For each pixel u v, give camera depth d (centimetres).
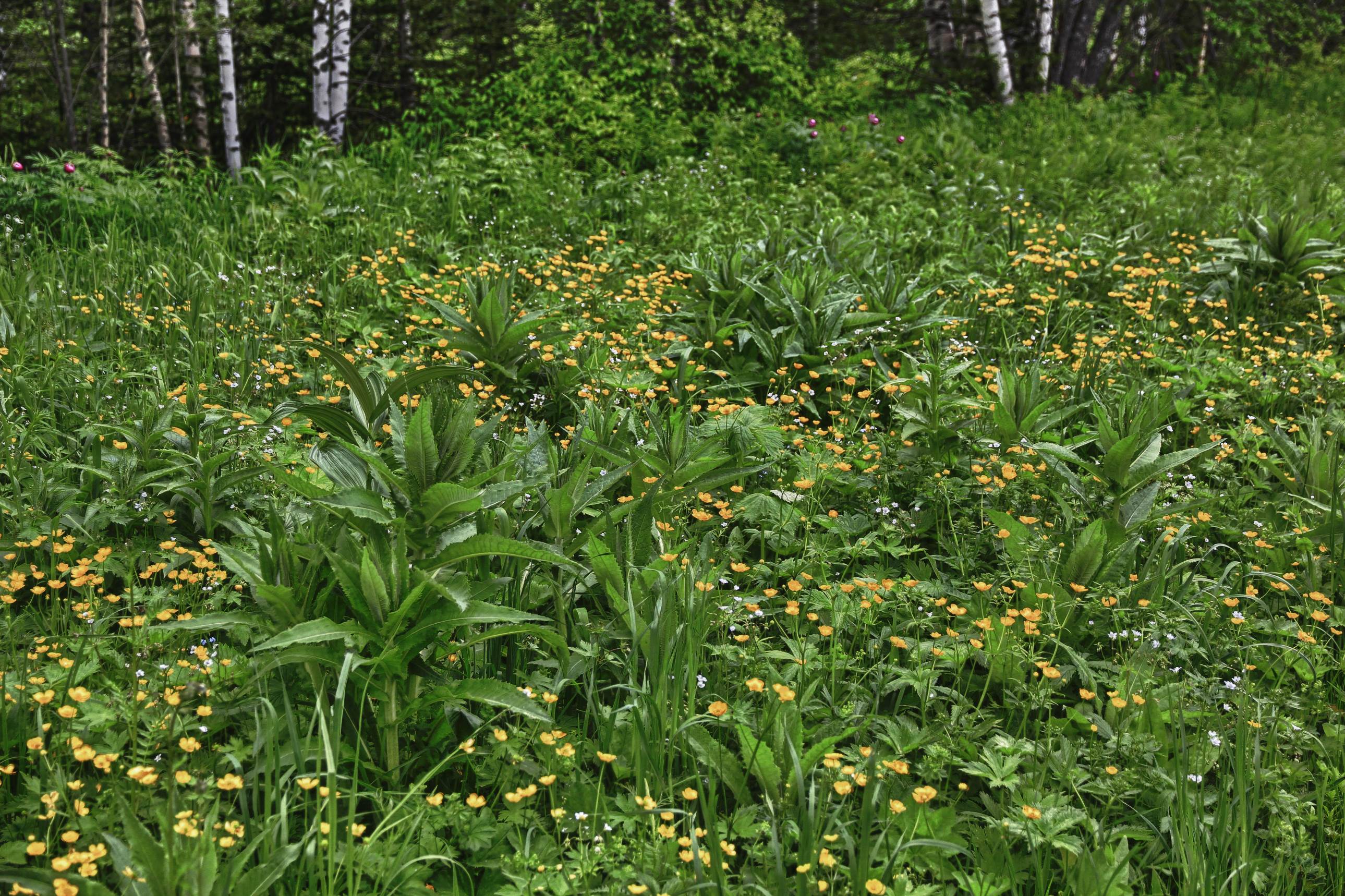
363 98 1656
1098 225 893
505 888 244
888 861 248
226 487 379
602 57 1284
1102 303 732
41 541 359
